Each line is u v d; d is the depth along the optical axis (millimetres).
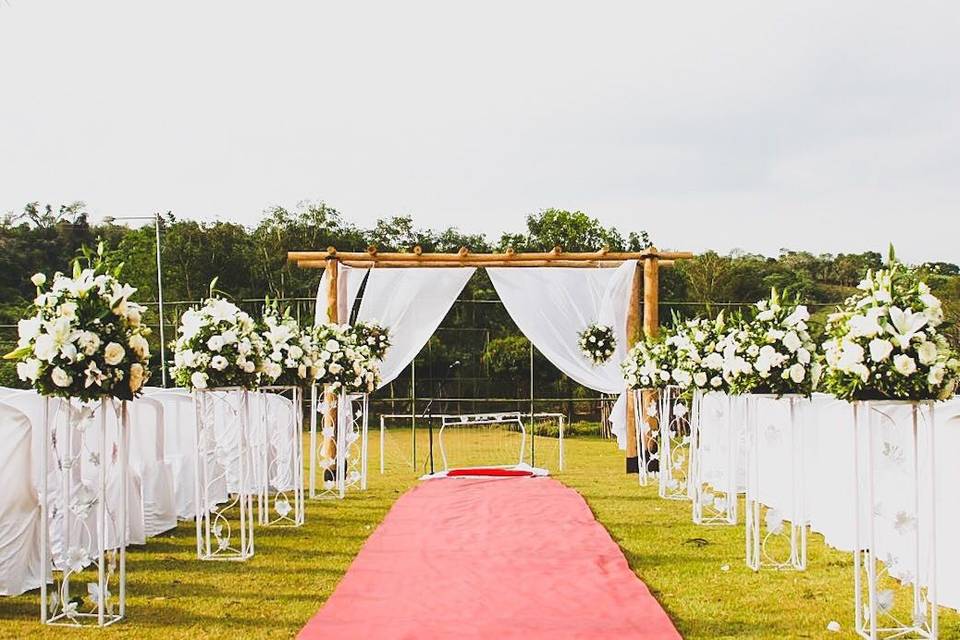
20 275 26172
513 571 5410
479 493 9273
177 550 6289
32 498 4754
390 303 11852
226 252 27797
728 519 7434
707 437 8797
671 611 4520
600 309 11938
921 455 4883
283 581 5266
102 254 4508
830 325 4293
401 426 20750
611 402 18516
